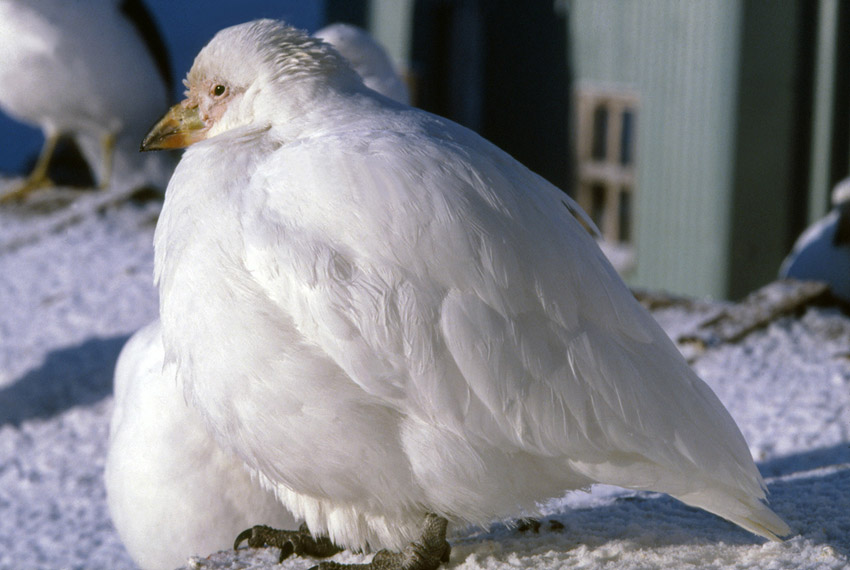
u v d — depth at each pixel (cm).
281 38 348
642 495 434
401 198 303
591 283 315
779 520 320
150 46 1102
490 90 1560
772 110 1168
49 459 647
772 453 536
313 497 338
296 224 306
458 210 304
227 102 355
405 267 301
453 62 1562
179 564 429
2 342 777
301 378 306
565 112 1441
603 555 333
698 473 312
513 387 302
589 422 306
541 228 313
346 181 305
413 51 1555
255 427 315
